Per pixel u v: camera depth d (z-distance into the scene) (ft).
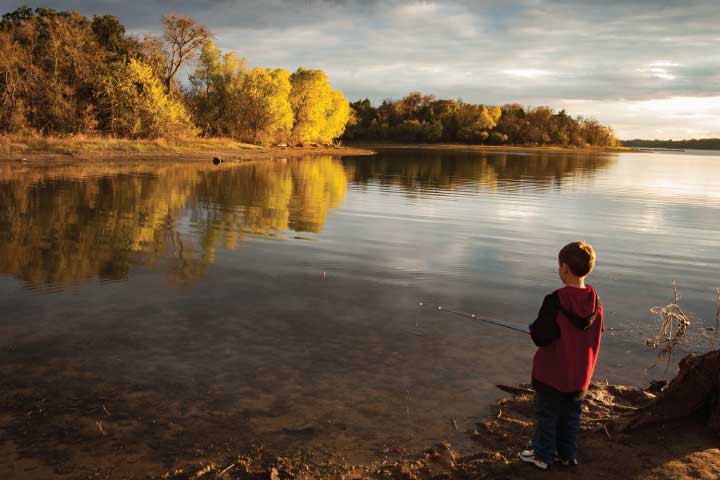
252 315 19.10
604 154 350.64
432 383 14.17
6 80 105.50
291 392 13.46
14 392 13.01
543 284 24.59
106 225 35.96
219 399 13.00
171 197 51.75
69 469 10.12
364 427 11.95
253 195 56.44
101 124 126.82
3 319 17.90
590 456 10.57
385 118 375.25
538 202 60.13
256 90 173.58
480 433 11.76
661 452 10.44
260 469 10.28
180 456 10.66
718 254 32.99
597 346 9.98
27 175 66.18
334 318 19.04
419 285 23.88
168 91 152.46
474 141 377.30
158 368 14.58
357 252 30.60
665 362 16.01
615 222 46.03
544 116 414.82
